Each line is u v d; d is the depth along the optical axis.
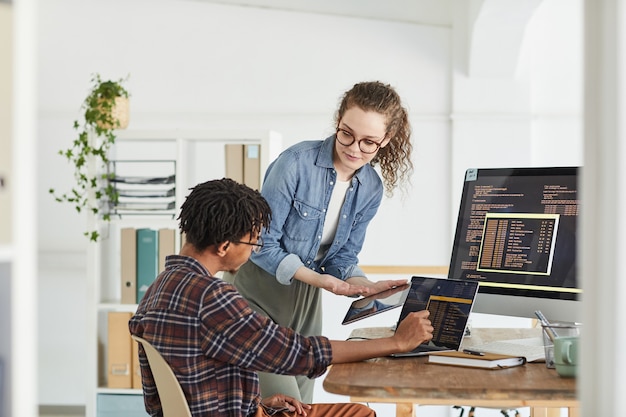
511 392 1.90
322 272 3.10
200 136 4.54
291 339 2.19
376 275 5.69
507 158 5.77
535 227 2.64
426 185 5.86
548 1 5.55
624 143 1.29
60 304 6.01
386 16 5.88
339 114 2.79
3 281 1.29
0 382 1.28
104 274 4.62
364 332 2.84
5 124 1.27
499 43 5.53
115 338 4.44
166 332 2.15
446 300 2.43
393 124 2.77
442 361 2.21
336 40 5.90
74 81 5.98
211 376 2.18
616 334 1.30
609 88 1.30
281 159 2.88
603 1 1.31
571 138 5.25
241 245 2.35
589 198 1.33
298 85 5.93
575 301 2.52
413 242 5.86
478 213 2.76
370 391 1.93
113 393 4.45
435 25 5.85
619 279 1.30
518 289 2.62
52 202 5.97
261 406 2.46
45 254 5.98
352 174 2.92
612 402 1.30
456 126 5.79
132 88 5.97
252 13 5.93
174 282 2.20
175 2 5.94
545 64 5.64
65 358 6.02
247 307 2.18
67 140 5.97
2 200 1.27
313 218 2.89
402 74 5.88
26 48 1.28
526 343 2.46
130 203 4.54
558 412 3.04
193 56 5.95
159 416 2.37
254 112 5.95
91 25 5.96
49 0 5.96
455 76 5.80
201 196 2.32
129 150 5.89
